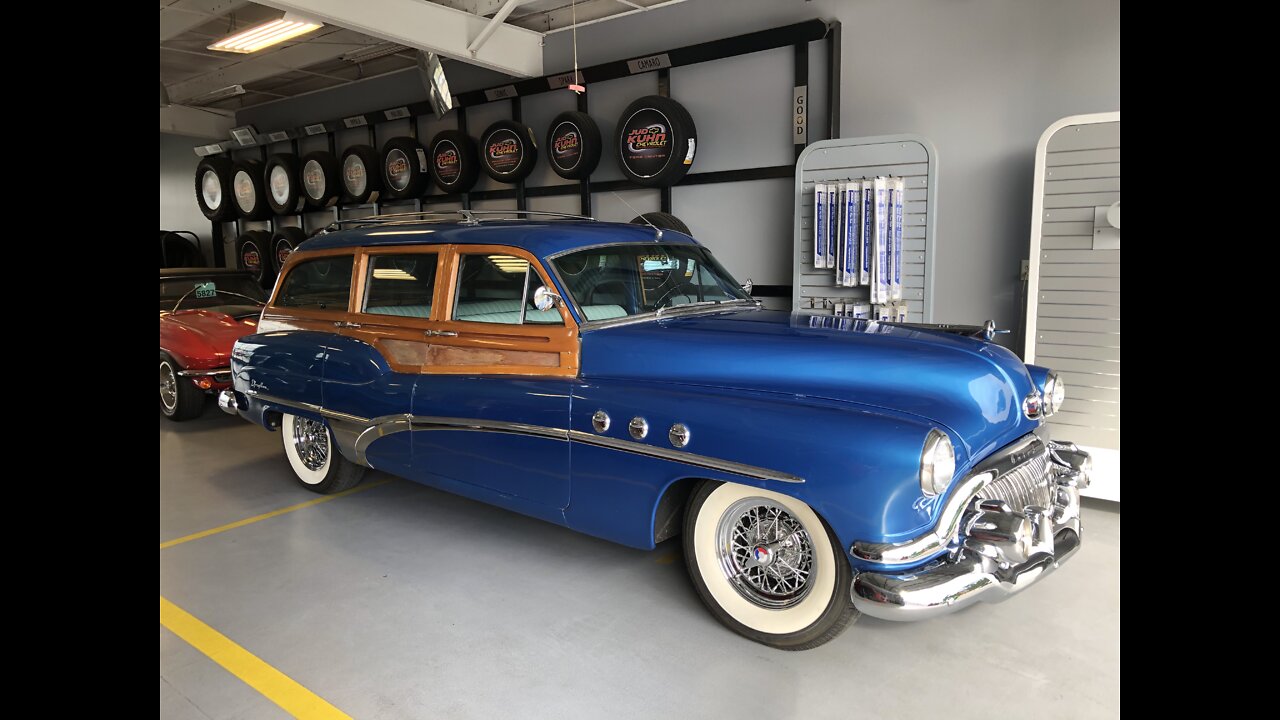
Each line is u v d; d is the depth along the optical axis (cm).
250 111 1184
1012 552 253
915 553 246
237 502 466
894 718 248
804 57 610
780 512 286
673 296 373
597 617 317
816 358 289
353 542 401
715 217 689
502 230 369
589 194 764
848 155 538
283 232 1052
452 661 286
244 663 286
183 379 661
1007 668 276
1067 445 322
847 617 271
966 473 259
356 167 966
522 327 348
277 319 477
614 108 749
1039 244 448
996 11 532
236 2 720
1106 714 248
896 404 268
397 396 388
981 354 291
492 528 419
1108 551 376
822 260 547
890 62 579
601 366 326
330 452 457
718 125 675
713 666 280
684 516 310
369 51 875
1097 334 432
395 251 406
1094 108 505
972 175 553
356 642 300
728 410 279
